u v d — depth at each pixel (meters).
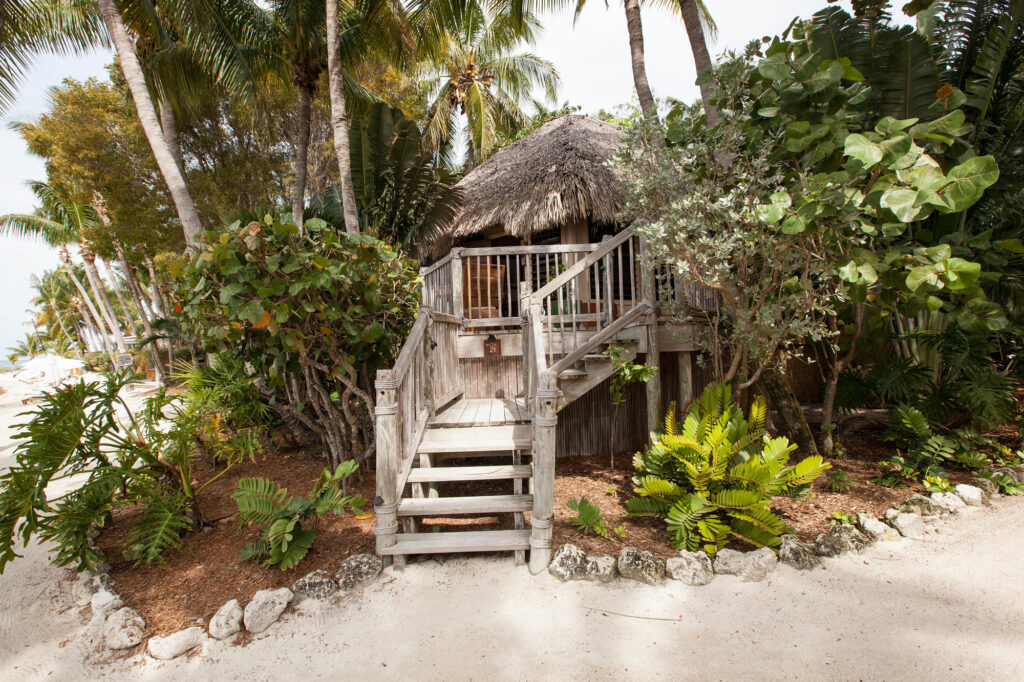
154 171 11.83
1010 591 3.05
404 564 3.45
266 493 3.71
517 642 2.82
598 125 10.19
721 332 5.14
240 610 3.02
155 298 14.55
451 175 9.00
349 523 4.05
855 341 4.96
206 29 7.94
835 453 5.21
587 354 5.01
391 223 9.66
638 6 6.22
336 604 3.16
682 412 5.37
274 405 5.84
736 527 3.60
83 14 7.84
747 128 4.30
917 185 3.46
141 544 3.54
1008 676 2.41
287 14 9.29
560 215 7.07
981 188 3.31
